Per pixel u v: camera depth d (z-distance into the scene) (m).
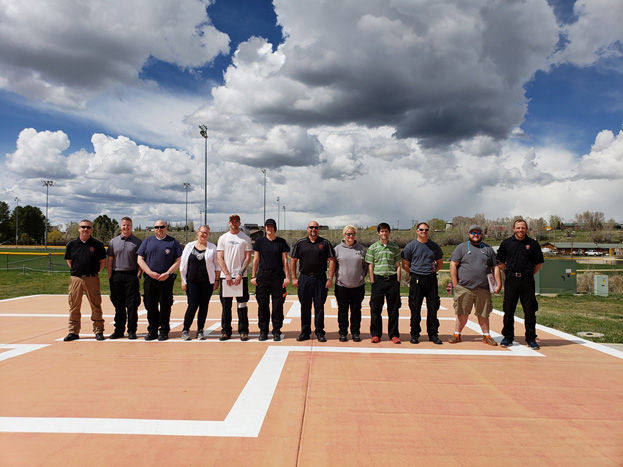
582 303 12.62
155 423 3.12
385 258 5.90
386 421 3.19
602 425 3.15
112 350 5.39
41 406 3.45
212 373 4.38
